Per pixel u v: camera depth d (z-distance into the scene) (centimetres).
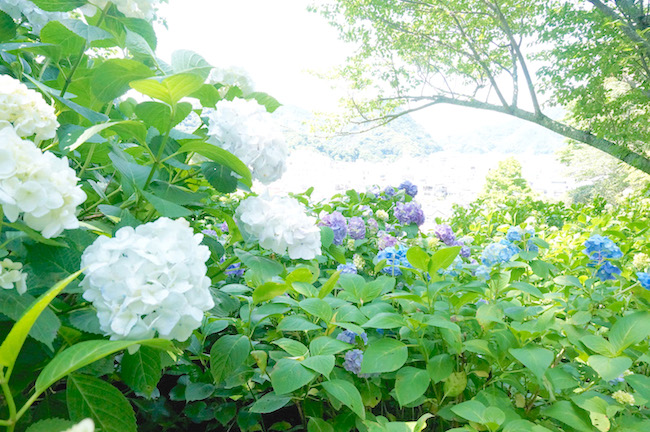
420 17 1517
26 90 113
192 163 173
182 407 179
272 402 141
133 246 95
